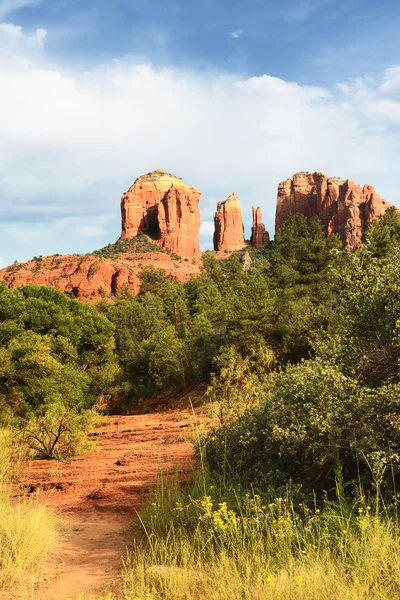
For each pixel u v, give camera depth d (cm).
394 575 418
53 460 1254
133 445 1462
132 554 577
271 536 530
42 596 462
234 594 426
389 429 548
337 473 565
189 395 3456
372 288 641
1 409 1922
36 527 602
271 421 659
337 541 495
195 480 784
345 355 647
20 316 3478
